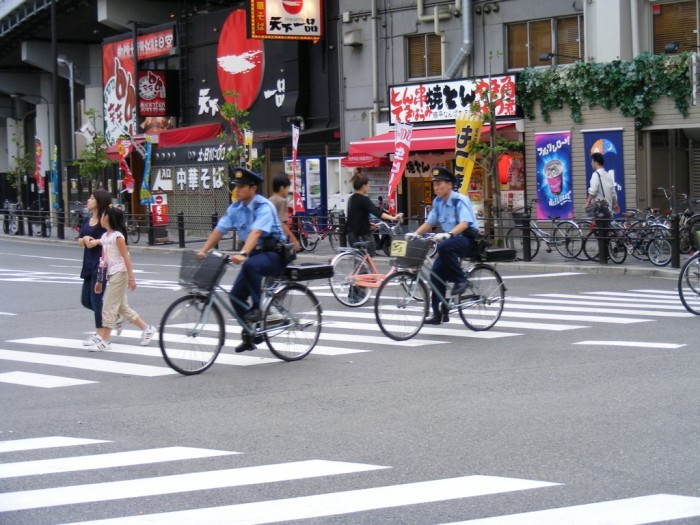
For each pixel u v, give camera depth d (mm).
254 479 6676
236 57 37875
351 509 5988
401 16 30875
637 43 25328
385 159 28562
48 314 16172
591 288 17922
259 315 10805
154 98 41938
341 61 33062
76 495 6422
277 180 15117
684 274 14055
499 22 28344
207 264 10430
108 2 43594
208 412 8758
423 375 10148
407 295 12383
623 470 6676
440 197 12602
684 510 5844
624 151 24938
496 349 11578
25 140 65438
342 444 7535
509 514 5816
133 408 9008
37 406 9219
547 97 26062
